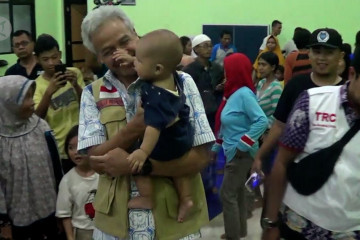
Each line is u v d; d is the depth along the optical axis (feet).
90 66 12.37
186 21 28.22
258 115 11.50
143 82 5.07
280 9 27.07
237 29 27.55
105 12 5.32
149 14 28.50
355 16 26.30
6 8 25.76
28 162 8.22
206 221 5.76
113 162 5.02
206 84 14.84
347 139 5.05
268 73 14.02
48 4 29.66
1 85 8.11
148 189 5.20
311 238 5.33
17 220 8.19
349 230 5.18
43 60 10.71
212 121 14.82
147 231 5.28
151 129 4.85
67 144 8.73
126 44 5.32
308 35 16.53
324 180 5.10
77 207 8.73
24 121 8.30
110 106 5.37
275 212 5.65
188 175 5.37
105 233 5.55
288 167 5.49
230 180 12.14
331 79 8.36
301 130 5.24
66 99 10.46
